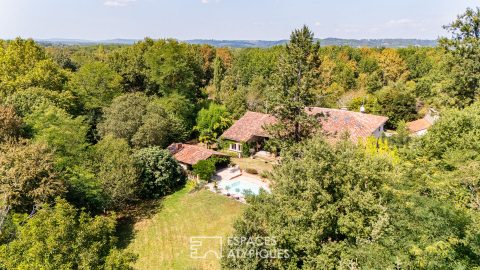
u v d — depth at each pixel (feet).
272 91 101.55
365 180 55.98
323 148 56.13
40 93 133.18
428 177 63.26
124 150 109.81
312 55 96.73
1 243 61.82
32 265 47.52
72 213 58.80
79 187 91.81
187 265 77.05
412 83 239.91
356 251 49.42
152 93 200.54
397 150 88.07
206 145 167.53
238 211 98.68
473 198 57.88
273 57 274.57
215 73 266.16
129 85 206.80
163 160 117.50
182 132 164.55
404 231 50.31
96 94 165.27
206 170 119.85
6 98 123.34
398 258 45.80
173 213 102.58
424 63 273.54
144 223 98.12
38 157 79.92
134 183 105.70
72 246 51.96
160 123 140.67
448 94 117.80
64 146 98.78
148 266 77.92
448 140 74.43
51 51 294.25
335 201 55.72
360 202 52.19
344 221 52.29
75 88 163.12
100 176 98.89
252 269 50.70
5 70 148.56
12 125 98.99
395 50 305.94
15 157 77.10
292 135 99.91
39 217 55.47
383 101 192.34
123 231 94.12
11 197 72.18
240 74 279.69
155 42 204.95
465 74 110.52
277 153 144.15
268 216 56.18
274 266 53.21
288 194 57.00
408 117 186.70
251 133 149.89
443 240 47.83
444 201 54.65
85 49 438.40
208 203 105.60
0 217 66.54
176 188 121.29
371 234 50.44
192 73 184.96
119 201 102.22
